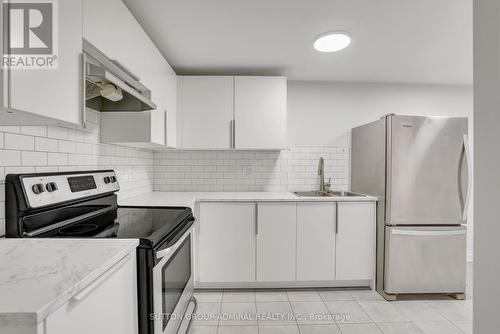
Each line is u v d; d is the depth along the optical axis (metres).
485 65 0.96
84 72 1.02
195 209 2.36
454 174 2.19
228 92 2.56
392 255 2.21
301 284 2.45
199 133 2.55
